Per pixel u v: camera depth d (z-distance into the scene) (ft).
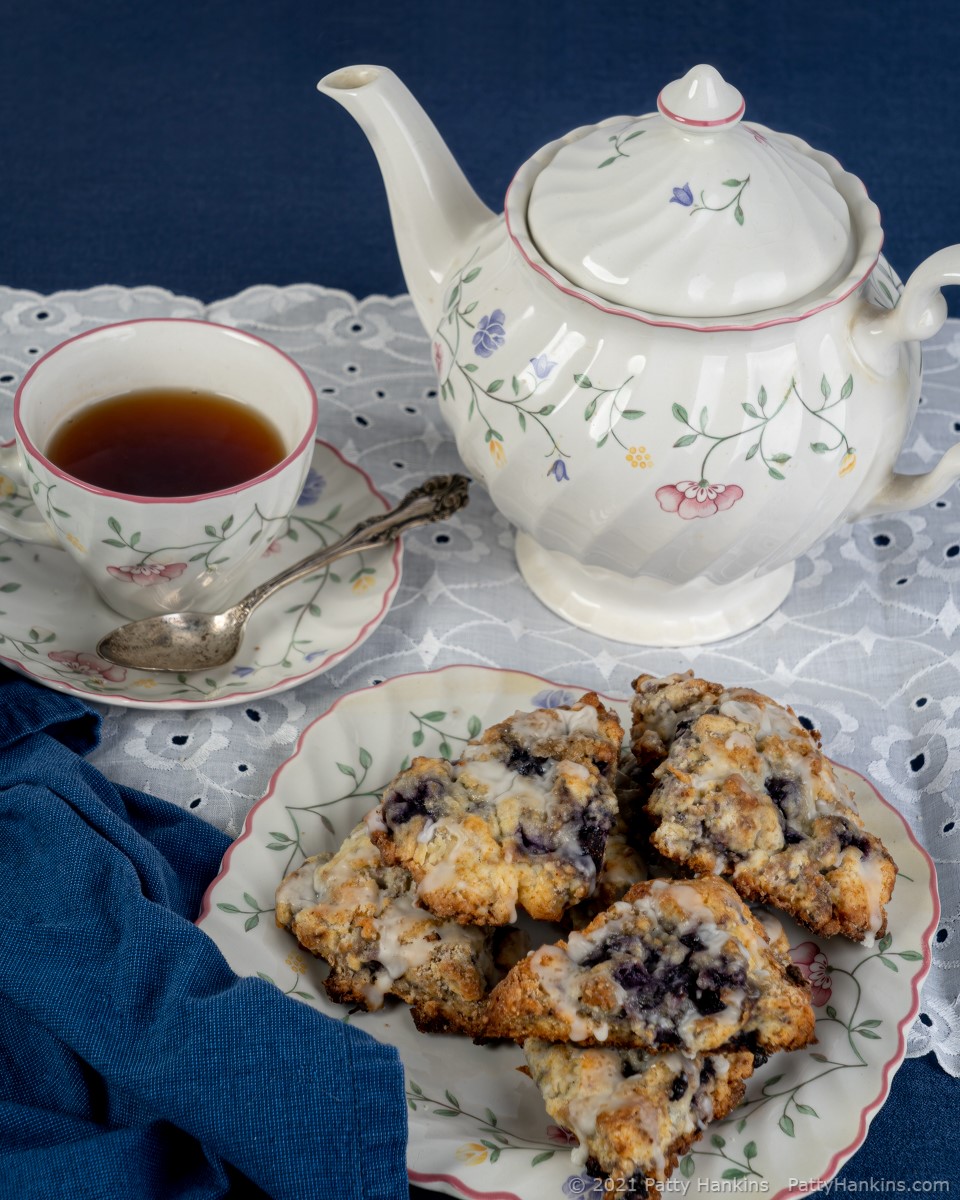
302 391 2.43
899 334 2.23
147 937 2.06
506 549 2.65
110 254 3.15
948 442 2.79
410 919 2.13
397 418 2.81
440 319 2.42
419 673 2.38
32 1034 2.06
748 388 2.22
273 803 2.26
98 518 2.31
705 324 2.18
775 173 2.24
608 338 2.23
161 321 2.48
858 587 2.62
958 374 2.89
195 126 3.45
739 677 2.51
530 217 2.28
